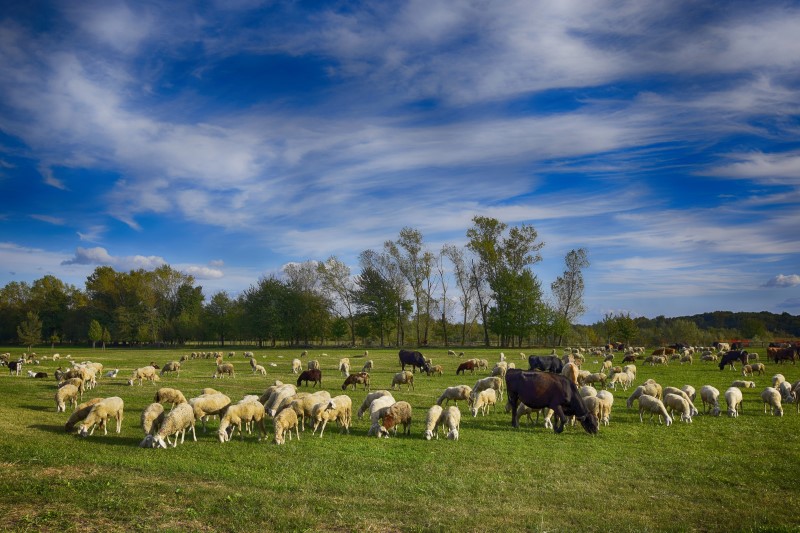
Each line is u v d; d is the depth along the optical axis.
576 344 114.31
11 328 132.00
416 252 104.69
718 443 19.19
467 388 26.72
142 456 15.84
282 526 10.57
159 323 120.88
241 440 18.81
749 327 128.50
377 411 21.06
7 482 12.49
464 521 11.10
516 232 98.69
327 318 113.50
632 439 19.91
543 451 17.78
